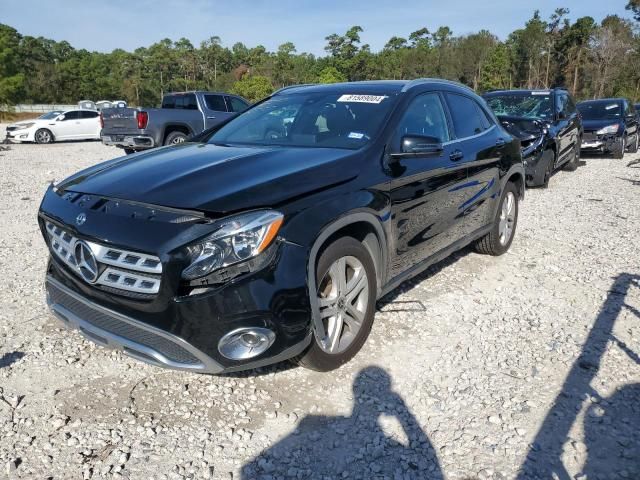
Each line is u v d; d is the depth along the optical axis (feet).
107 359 11.46
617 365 11.44
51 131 69.46
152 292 8.71
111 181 10.43
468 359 11.68
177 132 45.16
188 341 8.63
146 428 9.29
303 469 8.43
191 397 10.18
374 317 12.53
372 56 273.95
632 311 14.14
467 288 15.65
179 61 357.00
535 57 237.86
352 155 11.27
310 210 9.52
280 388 10.48
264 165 10.60
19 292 14.84
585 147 46.52
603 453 8.79
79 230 9.41
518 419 9.63
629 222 23.88
